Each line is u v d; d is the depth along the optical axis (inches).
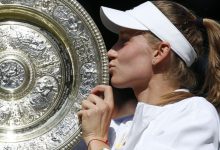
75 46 267.7
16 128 266.8
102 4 404.8
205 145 229.9
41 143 263.0
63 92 269.6
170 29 249.0
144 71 249.3
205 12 396.8
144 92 252.7
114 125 268.5
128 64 250.5
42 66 272.5
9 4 268.1
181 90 249.6
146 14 250.5
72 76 268.8
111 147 260.1
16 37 272.7
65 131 263.7
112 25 258.4
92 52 265.4
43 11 269.3
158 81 249.8
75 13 266.8
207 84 264.4
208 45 265.1
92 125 243.9
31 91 271.4
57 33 271.0
